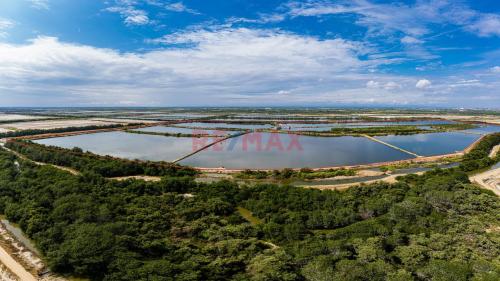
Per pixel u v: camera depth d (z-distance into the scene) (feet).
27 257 153.48
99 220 170.81
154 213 187.32
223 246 148.05
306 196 209.05
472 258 133.59
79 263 134.31
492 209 182.50
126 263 128.67
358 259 132.98
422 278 123.13
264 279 119.75
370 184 235.20
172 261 138.82
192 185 240.12
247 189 226.99
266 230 169.17
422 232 154.71
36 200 203.51
